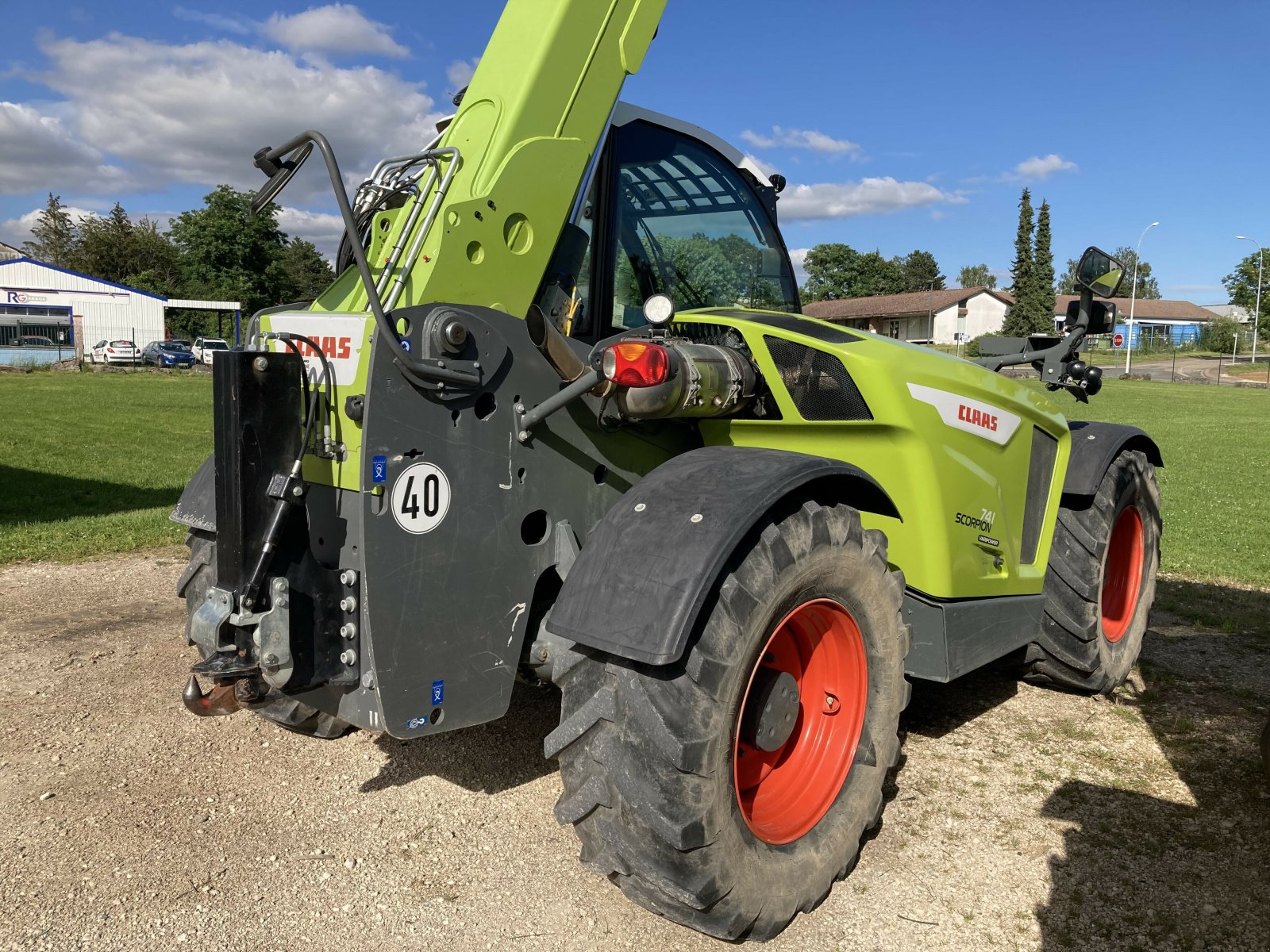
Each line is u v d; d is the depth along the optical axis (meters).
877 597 2.78
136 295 50.69
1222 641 5.16
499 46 2.74
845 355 2.98
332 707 2.54
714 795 2.25
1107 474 4.19
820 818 2.68
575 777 2.35
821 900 2.63
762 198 3.76
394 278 2.46
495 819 3.10
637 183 3.17
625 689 2.25
